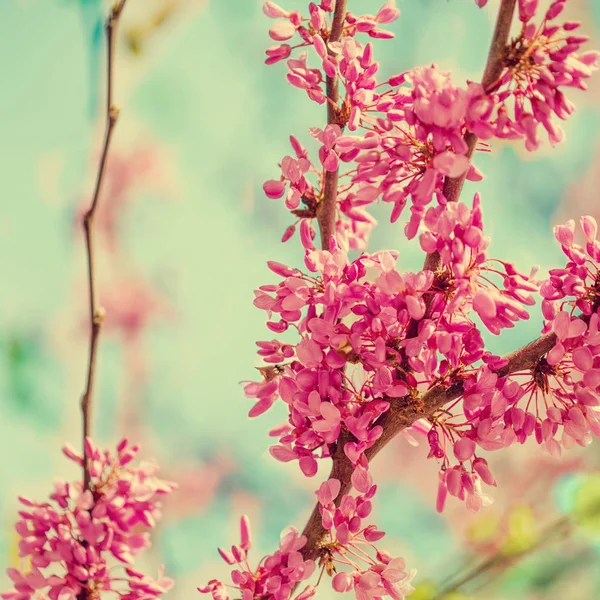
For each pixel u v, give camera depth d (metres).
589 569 1.85
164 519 1.81
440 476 1.26
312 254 1.25
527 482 1.87
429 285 1.24
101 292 1.85
